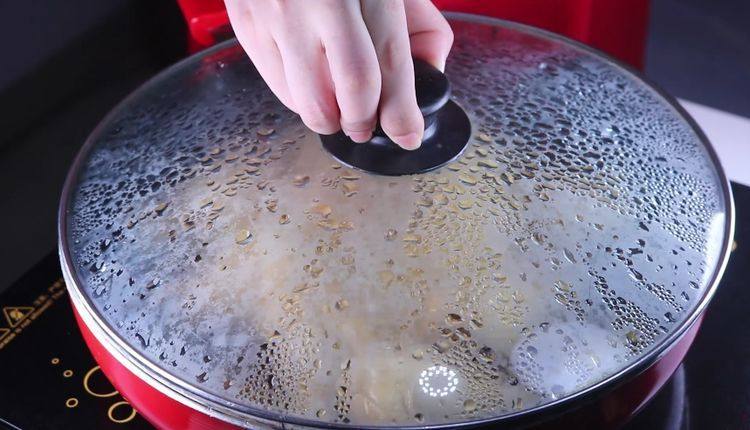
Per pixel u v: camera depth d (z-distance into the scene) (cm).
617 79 49
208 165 44
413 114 39
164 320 39
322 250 39
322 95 40
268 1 40
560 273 39
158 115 47
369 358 37
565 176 43
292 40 40
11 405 46
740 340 49
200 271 40
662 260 41
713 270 40
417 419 36
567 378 37
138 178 44
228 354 38
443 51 46
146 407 41
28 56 66
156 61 75
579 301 39
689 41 81
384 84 40
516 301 39
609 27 70
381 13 40
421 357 37
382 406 36
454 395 37
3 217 62
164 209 42
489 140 44
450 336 38
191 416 39
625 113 47
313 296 39
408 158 41
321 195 41
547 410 36
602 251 40
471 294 39
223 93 48
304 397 37
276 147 44
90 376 47
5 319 50
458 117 44
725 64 79
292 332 38
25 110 67
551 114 46
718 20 81
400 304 38
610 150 44
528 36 52
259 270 39
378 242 39
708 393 47
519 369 37
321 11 39
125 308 39
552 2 68
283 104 46
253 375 37
